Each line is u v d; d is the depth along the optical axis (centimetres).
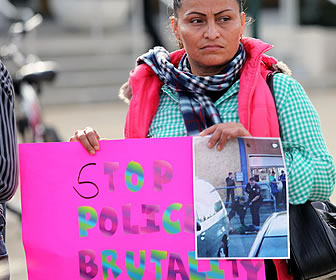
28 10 2097
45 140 918
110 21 2312
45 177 348
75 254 343
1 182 332
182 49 388
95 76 2122
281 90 350
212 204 331
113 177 344
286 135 347
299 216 342
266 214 328
